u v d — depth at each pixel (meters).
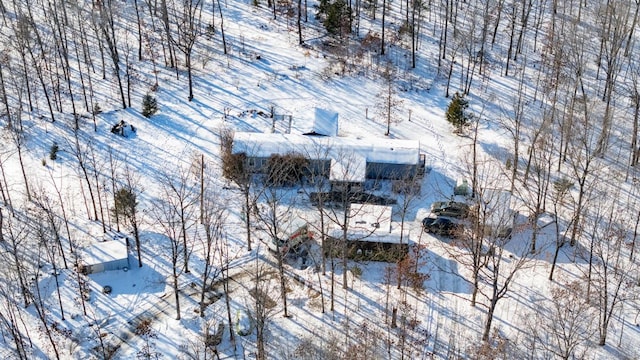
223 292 59.97
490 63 90.62
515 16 94.75
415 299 59.16
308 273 62.09
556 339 54.94
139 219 67.19
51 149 75.00
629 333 55.91
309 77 87.31
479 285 60.25
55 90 83.56
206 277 55.91
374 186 70.81
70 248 61.62
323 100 83.50
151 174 72.50
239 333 55.69
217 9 101.19
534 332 52.81
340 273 62.31
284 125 78.94
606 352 54.31
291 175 71.44
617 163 73.75
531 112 81.19
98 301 59.25
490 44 94.06
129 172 72.50
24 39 85.38
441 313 57.81
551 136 73.00
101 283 61.00
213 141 77.00
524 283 60.41
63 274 61.47
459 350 54.12
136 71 88.12
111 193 70.06
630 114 80.44
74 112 76.94
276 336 55.81
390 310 58.00
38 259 58.22
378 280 61.12
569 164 72.88
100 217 67.62
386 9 101.19
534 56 91.88
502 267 62.00
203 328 56.34
